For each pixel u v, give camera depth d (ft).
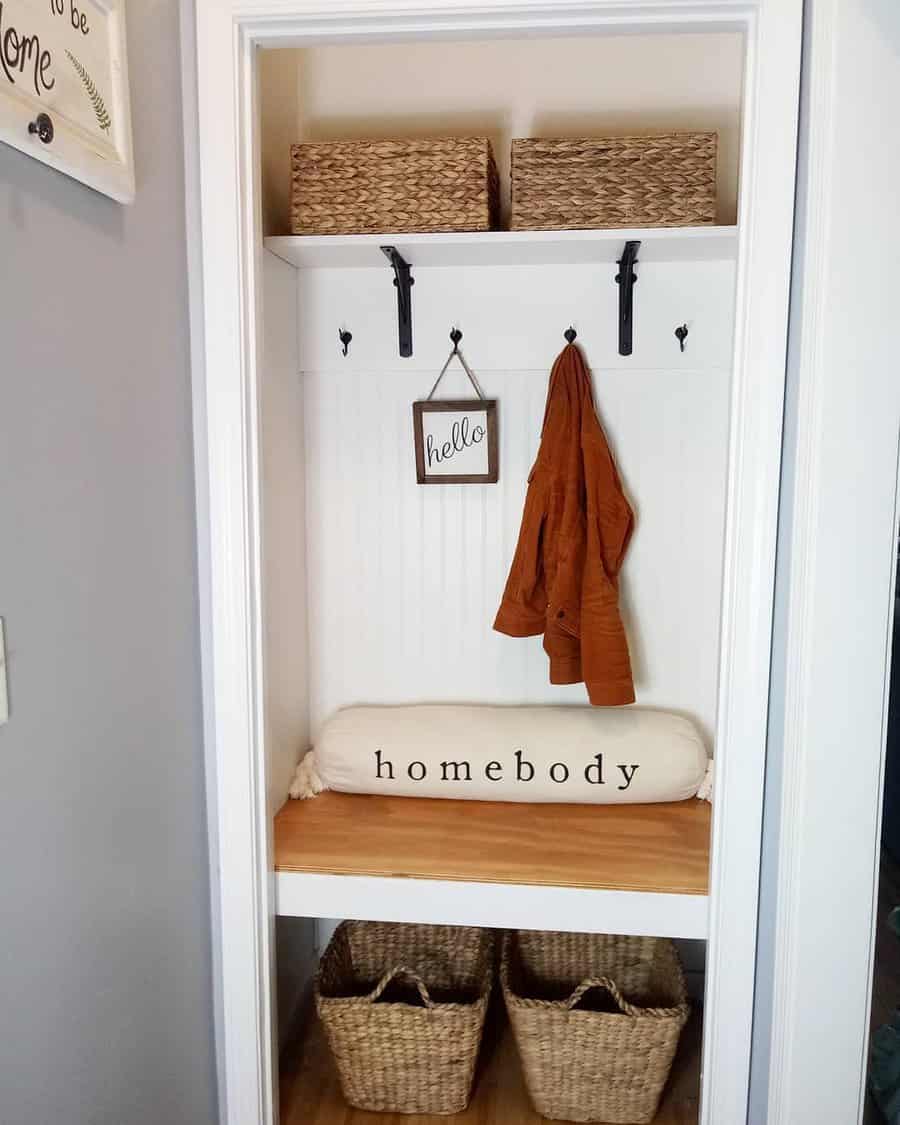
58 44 3.30
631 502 6.69
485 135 6.59
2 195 3.06
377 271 6.61
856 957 4.57
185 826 4.87
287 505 6.48
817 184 4.20
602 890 5.39
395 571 7.00
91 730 3.79
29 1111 3.35
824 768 4.45
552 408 6.41
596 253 6.15
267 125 6.08
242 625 5.03
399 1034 6.04
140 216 4.17
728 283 6.35
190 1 4.65
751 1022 5.18
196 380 4.87
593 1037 5.92
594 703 6.20
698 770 6.36
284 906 5.62
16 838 3.23
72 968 3.66
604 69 6.44
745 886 5.05
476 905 5.49
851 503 4.28
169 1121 4.75
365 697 7.15
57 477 3.48
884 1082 5.15
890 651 4.37
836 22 4.05
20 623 3.23
